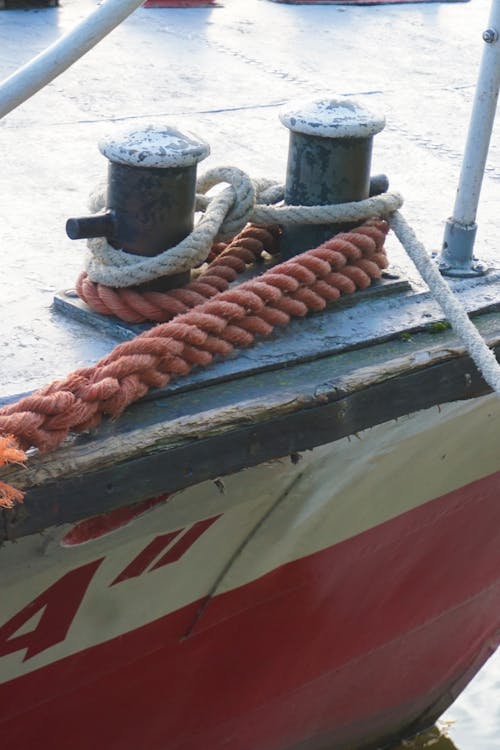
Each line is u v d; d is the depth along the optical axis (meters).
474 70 6.55
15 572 2.87
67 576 2.99
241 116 5.42
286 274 3.25
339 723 4.46
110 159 3.16
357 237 3.44
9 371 3.01
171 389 2.94
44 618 3.05
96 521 2.91
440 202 4.57
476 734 5.04
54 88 5.59
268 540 3.40
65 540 2.88
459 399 3.44
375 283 3.57
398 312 3.49
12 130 5.00
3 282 3.57
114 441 2.72
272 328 3.20
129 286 3.22
